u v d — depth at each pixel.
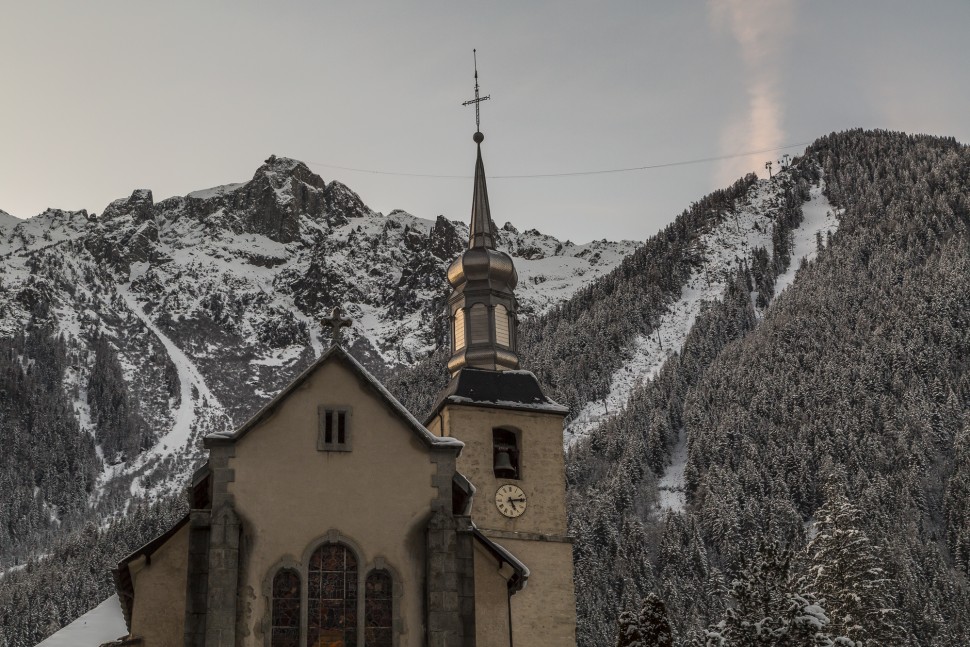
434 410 63.06
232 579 38.50
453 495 41.84
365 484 40.53
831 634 65.75
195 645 37.72
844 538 72.50
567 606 57.59
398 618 39.12
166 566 41.47
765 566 59.56
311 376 41.62
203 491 41.56
